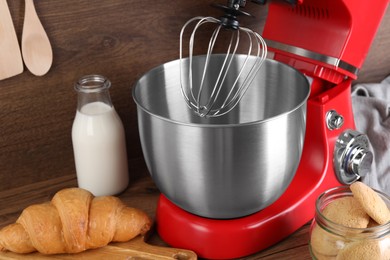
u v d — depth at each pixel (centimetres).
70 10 102
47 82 105
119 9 105
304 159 104
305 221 100
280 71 98
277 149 83
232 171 82
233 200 86
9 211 105
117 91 112
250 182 84
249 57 101
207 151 80
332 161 103
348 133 104
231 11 84
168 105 102
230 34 117
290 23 100
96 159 104
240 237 91
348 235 83
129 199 108
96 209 93
